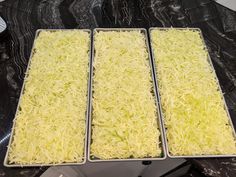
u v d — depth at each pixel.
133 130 0.53
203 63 0.64
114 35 0.69
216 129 0.53
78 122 0.53
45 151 0.49
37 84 0.58
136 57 0.64
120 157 0.49
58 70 0.61
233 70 0.64
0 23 0.68
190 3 0.78
